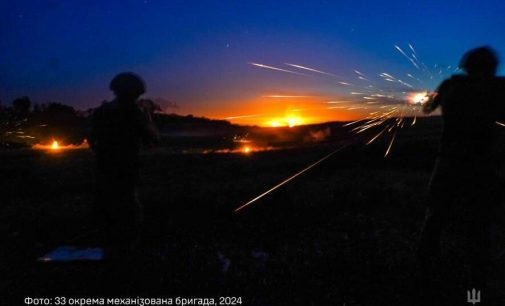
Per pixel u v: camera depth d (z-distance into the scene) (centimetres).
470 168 381
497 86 385
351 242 523
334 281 418
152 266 448
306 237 544
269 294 393
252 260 471
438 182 389
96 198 409
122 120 405
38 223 592
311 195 742
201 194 750
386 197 721
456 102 386
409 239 531
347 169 961
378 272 436
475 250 384
